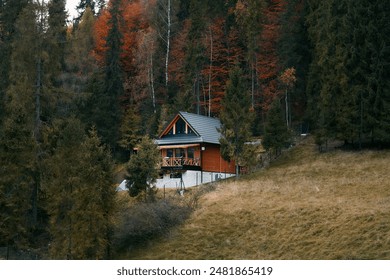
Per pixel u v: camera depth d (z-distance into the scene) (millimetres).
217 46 92688
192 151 72875
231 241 45000
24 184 49906
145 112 88750
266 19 90000
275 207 48562
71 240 47438
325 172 59000
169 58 97875
